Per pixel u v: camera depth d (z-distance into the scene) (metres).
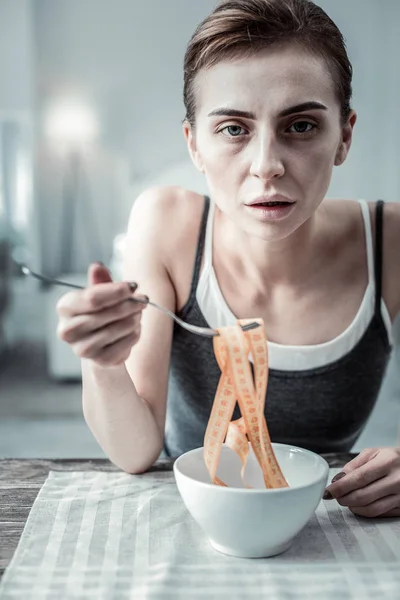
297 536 0.69
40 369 4.23
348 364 1.00
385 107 4.90
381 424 3.10
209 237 1.02
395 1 4.82
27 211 4.96
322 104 0.76
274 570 0.62
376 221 1.03
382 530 0.70
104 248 5.12
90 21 4.91
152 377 0.95
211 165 0.81
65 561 0.63
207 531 0.64
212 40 0.77
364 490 0.73
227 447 0.74
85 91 4.97
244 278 0.99
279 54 0.75
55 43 4.91
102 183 5.05
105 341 0.66
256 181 0.77
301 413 1.02
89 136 5.02
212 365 1.03
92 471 0.87
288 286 0.98
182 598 0.57
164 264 1.03
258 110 0.75
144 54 4.95
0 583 0.59
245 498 0.60
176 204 1.06
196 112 0.83
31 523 0.71
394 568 0.62
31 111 4.86
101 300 0.63
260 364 0.69
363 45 4.87
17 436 2.95
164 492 0.80
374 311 1.01
